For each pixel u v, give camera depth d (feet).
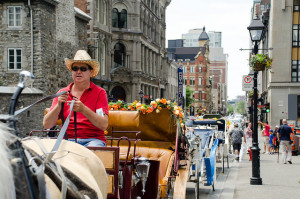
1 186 6.66
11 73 92.02
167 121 26.12
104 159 15.65
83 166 12.11
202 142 50.06
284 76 155.74
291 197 37.24
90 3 129.59
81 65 16.66
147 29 194.70
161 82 226.38
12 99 9.53
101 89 17.08
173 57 448.24
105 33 139.95
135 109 27.30
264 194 38.83
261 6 345.92
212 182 39.22
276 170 56.80
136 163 19.61
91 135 16.83
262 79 219.82
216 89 615.57
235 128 71.41
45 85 92.43
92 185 10.98
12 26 91.97
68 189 9.59
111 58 161.38
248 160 72.33
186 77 439.63
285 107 155.33
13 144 7.93
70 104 14.32
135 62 172.14
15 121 8.88
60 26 101.76
